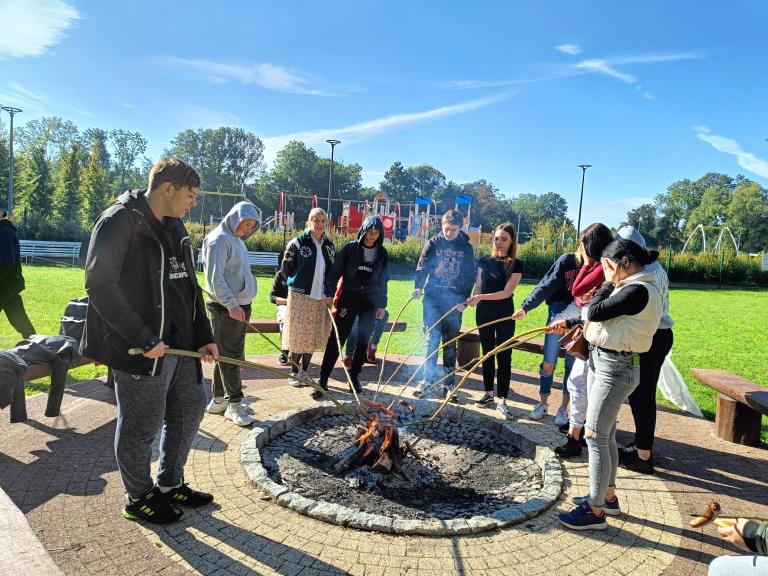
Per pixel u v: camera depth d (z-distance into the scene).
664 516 3.29
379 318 5.58
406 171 111.25
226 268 4.28
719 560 2.03
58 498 3.12
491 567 2.67
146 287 2.68
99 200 32.84
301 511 3.09
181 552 2.66
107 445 3.91
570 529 3.06
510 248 5.15
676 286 26.59
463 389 5.98
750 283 28.89
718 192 81.31
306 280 5.27
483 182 109.19
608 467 2.99
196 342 3.05
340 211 80.00
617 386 2.93
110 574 2.46
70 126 74.94
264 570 2.55
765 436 4.91
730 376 5.06
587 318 2.95
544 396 5.00
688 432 4.92
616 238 3.06
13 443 3.89
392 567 2.63
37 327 8.00
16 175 34.16
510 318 4.75
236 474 3.55
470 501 3.53
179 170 2.64
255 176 86.50
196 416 3.04
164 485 3.05
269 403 5.03
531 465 4.14
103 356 2.63
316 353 7.44
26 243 20.55
